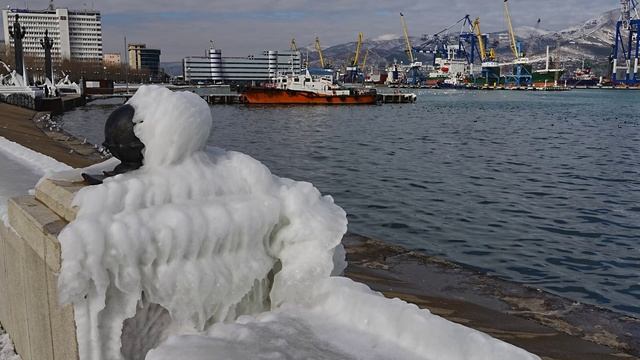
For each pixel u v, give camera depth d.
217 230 3.36
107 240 3.04
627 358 5.81
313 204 3.87
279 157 33.16
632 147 37.28
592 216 17.41
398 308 3.21
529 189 22.22
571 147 37.50
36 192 4.06
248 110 77.81
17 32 57.53
